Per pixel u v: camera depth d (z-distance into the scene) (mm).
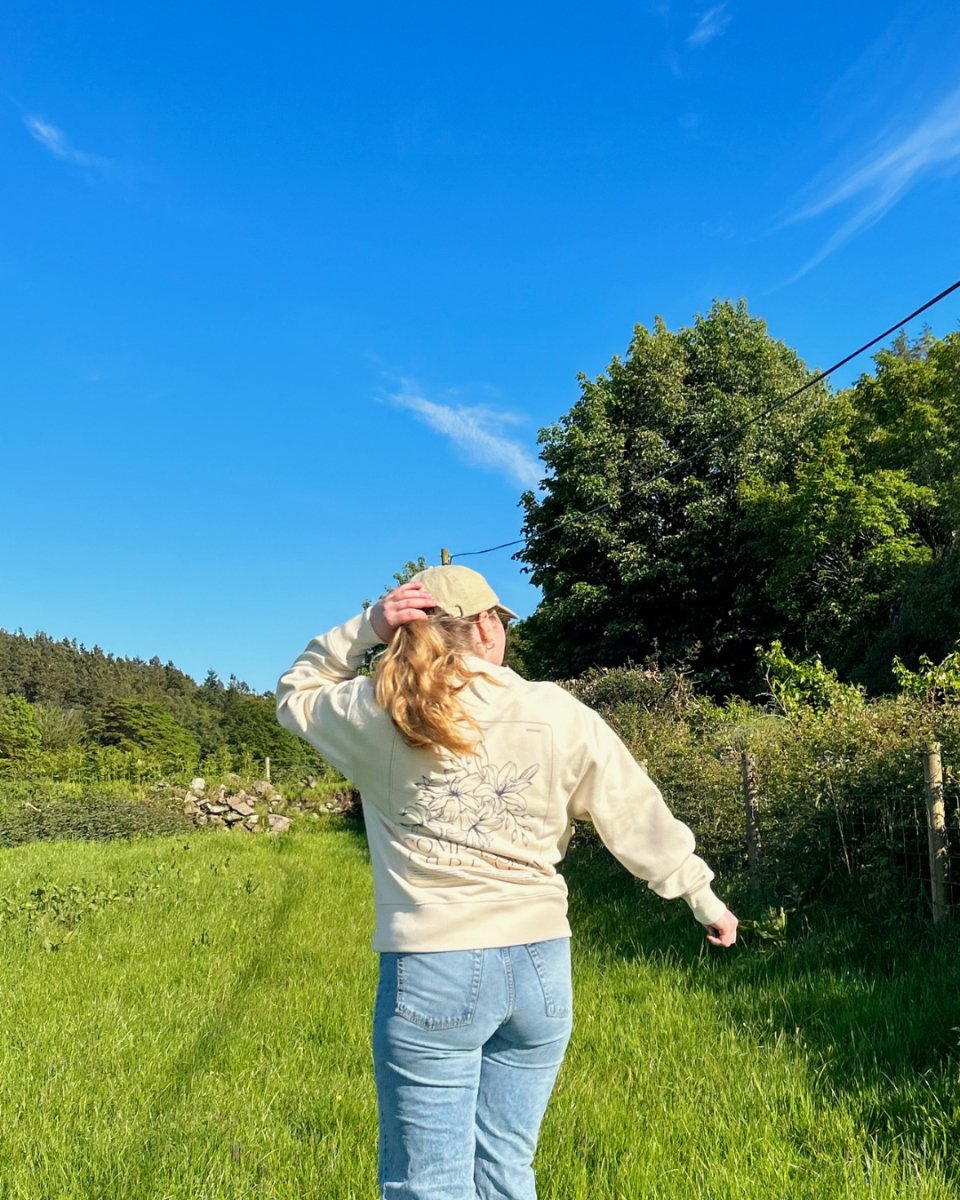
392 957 1790
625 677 15727
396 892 1810
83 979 5734
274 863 12430
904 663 17828
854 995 4289
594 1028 4324
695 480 23750
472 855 1791
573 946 6195
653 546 24500
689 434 25000
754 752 7086
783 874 6078
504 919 1778
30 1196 2906
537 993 1784
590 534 24172
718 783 7406
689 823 7777
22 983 5613
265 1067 4062
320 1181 2922
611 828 1874
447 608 2006
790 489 22734
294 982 5551
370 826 1906
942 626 16891
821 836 5875
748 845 6766
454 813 1802
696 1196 2656
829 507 20656
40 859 12484
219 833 17750
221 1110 3537
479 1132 1812
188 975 5859
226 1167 2996
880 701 7285
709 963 5359
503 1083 1820
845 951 4996
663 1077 3637
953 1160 2734
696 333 26812
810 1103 3236
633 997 4898
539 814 1827
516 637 34375
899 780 5328
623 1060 3873
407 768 1823
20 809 17344
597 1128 3137
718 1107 3273
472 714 1829
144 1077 3947
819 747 6246
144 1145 3213
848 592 20641
